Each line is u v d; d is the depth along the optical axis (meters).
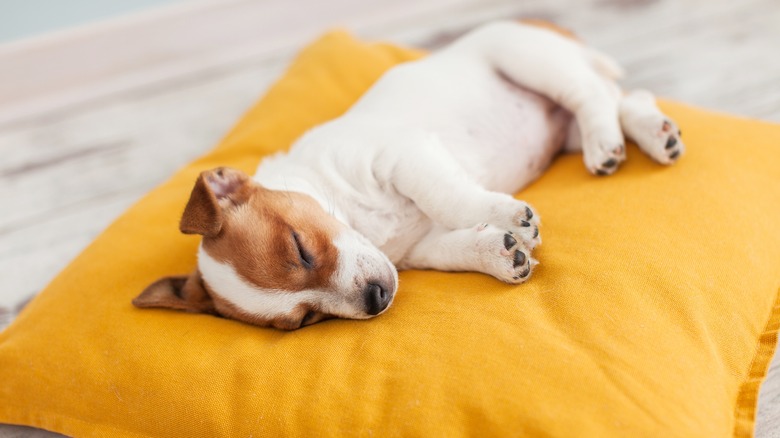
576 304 0.53
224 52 1.11
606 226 0.57
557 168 0.68
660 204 0.58
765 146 0.62
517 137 0.66
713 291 0.54
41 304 0.62
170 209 0.68
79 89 1.07
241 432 0.53
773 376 0.58
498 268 0.56
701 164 0.61
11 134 1.01
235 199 0.58
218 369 0.55
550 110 0.68
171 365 0.56
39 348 0.59
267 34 1.12
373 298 0.55
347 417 0.51
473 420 0.49
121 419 0.56
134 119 1.00
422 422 0.50
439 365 0.51
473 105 0.65
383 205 0.61
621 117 0.65
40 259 0.80
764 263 0.56
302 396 0.52
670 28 0.98
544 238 0.58
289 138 0.75
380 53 0.82
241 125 0.79
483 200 0.58
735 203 0.58
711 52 0.91
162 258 0.64
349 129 0.63
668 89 0.86
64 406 0.57
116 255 0.64
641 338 0.51
